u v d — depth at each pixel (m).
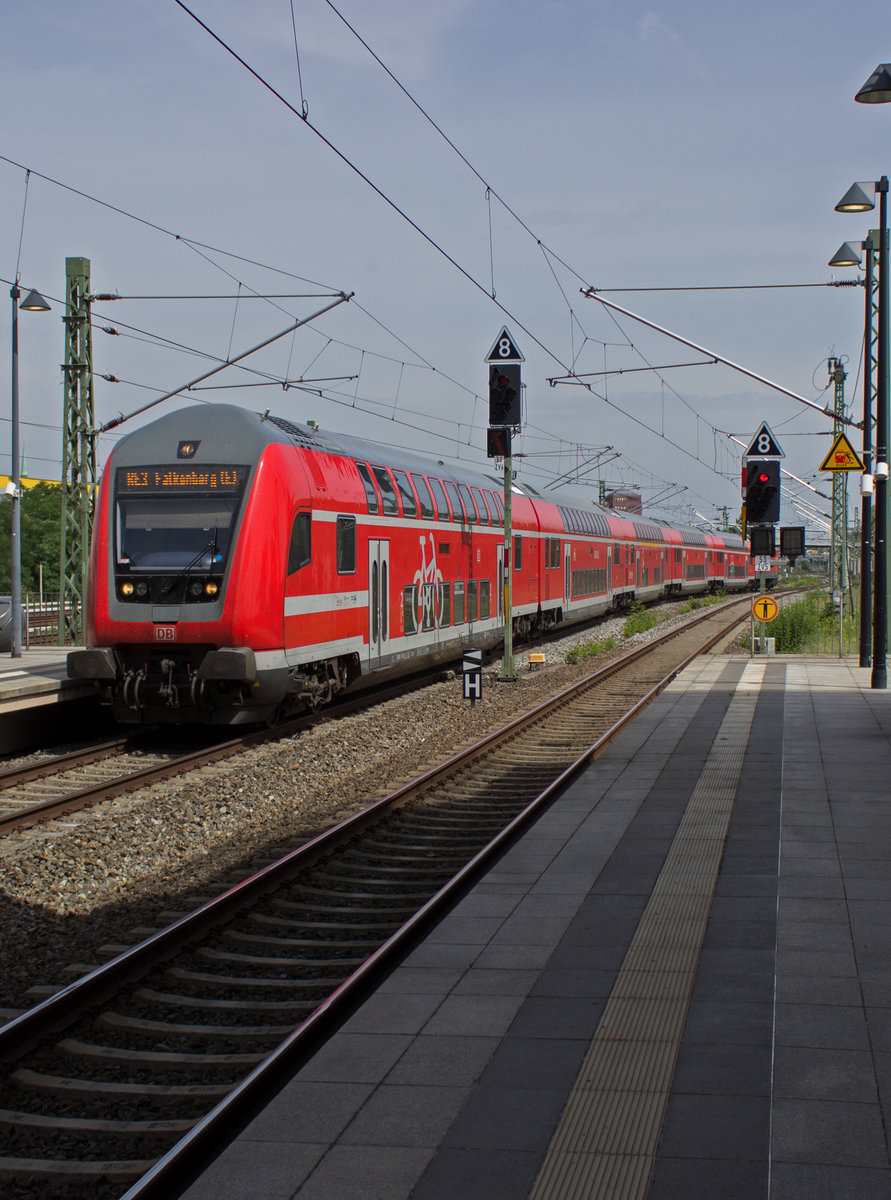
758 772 12.73
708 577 69.94
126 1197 4.35
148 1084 5.83
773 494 25.39
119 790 12.73
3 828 10.99
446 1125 4.77
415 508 21.62
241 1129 5.14
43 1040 6.34
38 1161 5.06
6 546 73.00
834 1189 4.18
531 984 6.44
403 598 20.95
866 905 7.74
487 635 27.06
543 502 34.31
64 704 17.09
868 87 15.89
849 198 19.92
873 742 14.60
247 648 15.26
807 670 24.70
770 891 8.14
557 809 11.13
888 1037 5.55
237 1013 6.84
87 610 16.02
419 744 16.80
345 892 9.38
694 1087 5.04
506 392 20.69
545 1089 5.07
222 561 15.34
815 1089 4.99
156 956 7.58
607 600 43.44
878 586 20.62
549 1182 4.29
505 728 16.69
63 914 8.80
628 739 15.35
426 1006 6.14
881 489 20.53
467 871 9.15
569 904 7.99
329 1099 5.03
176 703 15.62
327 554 17.23
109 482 16.02
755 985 6.30
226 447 15.75
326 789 13.63
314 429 18.75
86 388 24.75
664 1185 4.24
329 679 18.31
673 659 29.39
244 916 8.62
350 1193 4.26
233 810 12.12
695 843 9.61
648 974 6.54
